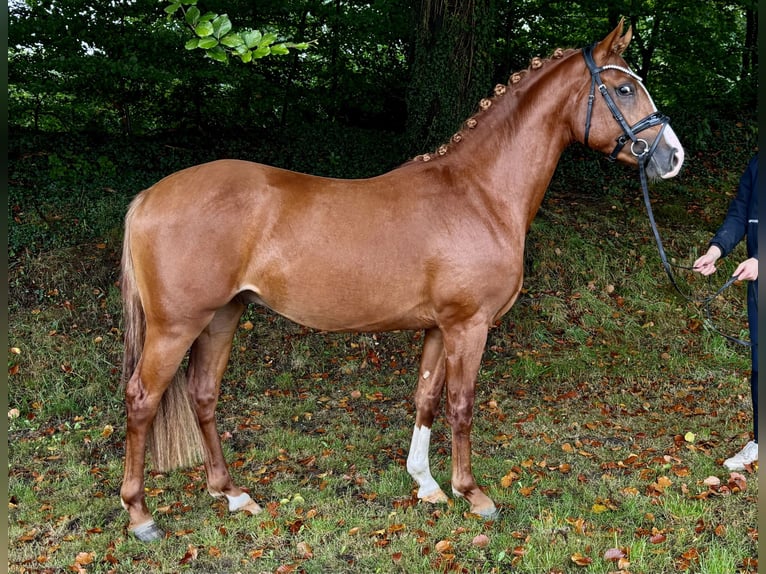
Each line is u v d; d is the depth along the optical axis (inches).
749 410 168.7
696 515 115.8
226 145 292.7
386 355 205.0
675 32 327.0
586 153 325.4
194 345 118.3
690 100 354.9
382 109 337.1
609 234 265.3
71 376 181.0
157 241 103.5
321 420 167.6
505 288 112.9
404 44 326.3
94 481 133.7
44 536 113.3
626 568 101.2
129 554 107.4
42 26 233.6
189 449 114.3
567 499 123.0
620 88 112.4
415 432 124.6
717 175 320.5
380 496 126.8
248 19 287.9
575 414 169.8
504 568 103.4
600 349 212.5
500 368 199.6
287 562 105.2
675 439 151.8
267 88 293.3
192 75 257.9
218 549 108.1
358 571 103.2
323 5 295.3
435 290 109.4
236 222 104.3
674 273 246.5
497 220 112.7
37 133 266.5
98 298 208.4
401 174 113.7
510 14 330.0
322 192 109.0
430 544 109.7
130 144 273.7
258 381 189.8
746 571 100.0
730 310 232.1
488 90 228.2
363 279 107.3
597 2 310.2
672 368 199.6
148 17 251.8
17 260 212.8
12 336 188.2
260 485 132.1
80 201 239.9
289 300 109.5
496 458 143.4
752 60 364.2
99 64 229.5
